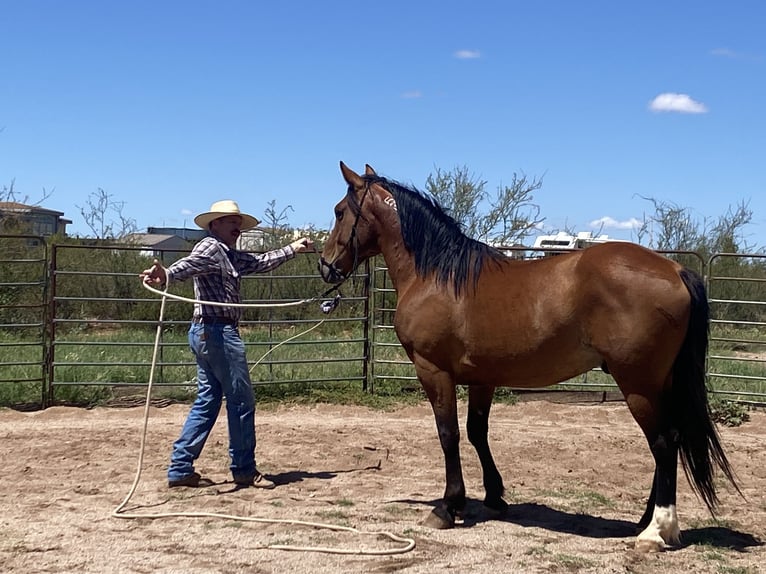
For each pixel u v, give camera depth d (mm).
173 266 6121
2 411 9789
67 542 4863
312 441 8258
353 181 5863
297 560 4566
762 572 4406
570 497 6258
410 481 6688
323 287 15625
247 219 6617
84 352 12766
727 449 8250
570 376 4988
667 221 23469
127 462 7238
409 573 4355
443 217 5508
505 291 5020
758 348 16094
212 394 6449
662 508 4762
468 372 5223
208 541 4918
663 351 4578
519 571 4391
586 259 4797
